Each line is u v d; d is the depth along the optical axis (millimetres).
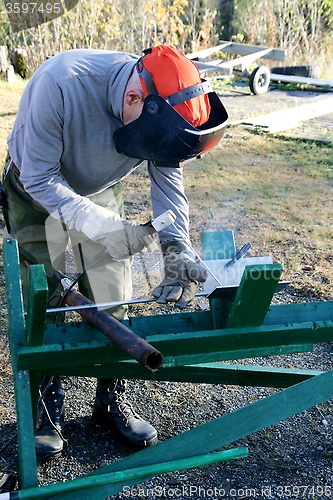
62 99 2104
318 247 4660
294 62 12977
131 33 10984
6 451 2641
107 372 2365
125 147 2113
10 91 9242
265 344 1978
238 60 10195
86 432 2789
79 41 10375
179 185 2469
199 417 2900
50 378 2619
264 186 5910
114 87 2123
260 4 13461
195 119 1993
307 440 2768
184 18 13359
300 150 7082
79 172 2322
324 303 2086
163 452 1796
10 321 1902
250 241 4730
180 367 2502
